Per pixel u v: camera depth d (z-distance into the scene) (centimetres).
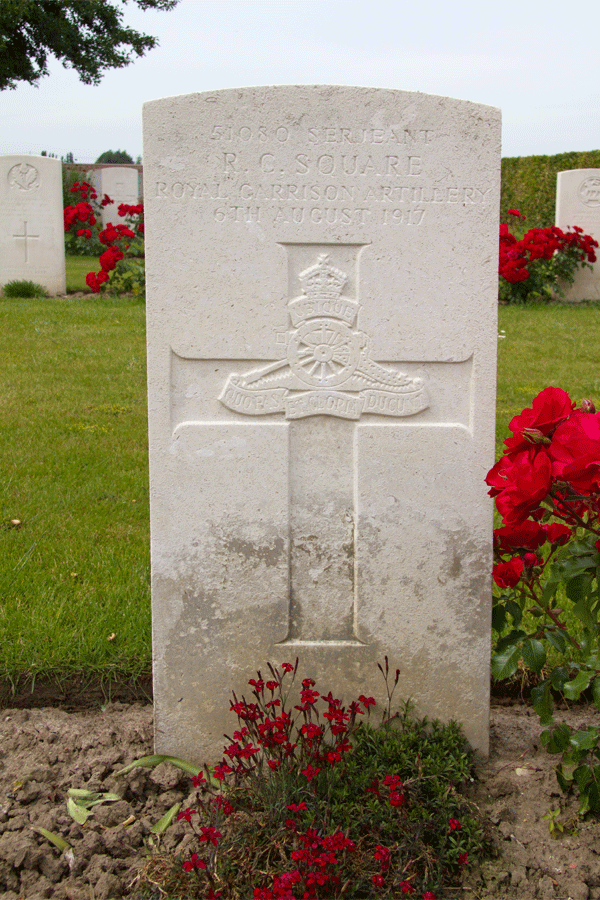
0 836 243
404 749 262
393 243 262
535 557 258
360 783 246
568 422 223
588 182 1427
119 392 738
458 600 281
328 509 278
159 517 272
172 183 256
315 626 284
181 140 254
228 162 256
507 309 1310
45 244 1368
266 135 255
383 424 273
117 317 1119
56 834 245
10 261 1362
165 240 259
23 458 558
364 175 258
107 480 522
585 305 1397
